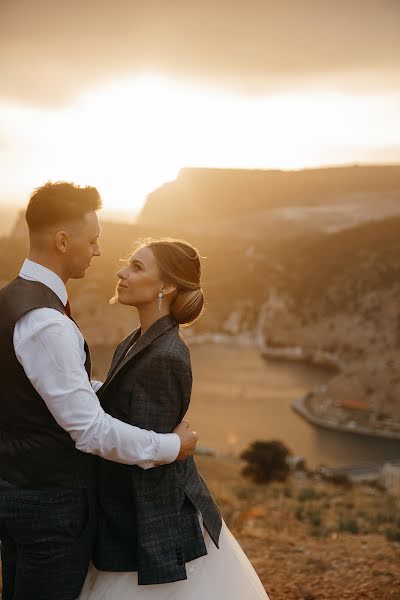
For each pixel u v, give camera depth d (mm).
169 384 2123
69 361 1998
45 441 2076
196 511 2250
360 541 7020
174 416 2146
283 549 6328
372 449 110938
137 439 2021
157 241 2314
